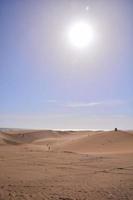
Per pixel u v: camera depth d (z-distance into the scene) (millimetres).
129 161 27688
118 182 16453
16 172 20047
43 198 12648
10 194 13352
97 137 67688
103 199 12578
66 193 13633
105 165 24391
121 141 60625
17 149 46156
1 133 118062
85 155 35188
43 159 29188
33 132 140625
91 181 16719
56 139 106438
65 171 20719
